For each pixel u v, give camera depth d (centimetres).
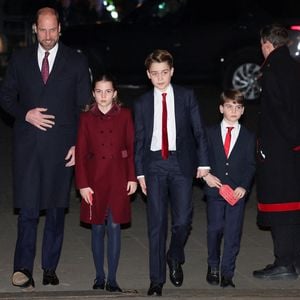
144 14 4809
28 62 2047
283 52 2080
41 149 2050
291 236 2162
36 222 2084
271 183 2117
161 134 2016
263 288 2122
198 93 4969
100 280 2084
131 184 2030
